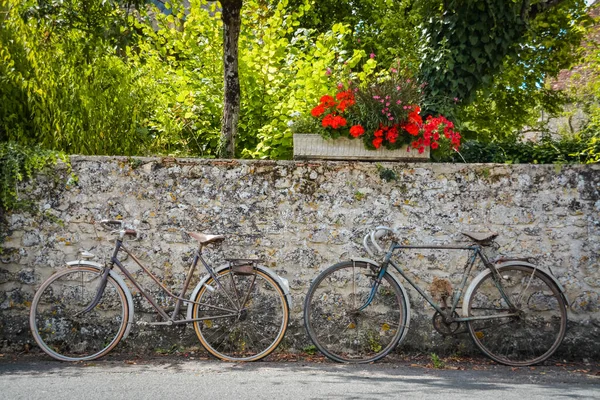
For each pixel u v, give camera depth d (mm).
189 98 7309
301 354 5570
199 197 5672
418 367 5195
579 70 13328
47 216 5578
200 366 5047
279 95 7293
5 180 5504
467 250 5680
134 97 6855
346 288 5621
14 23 6008
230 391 4191
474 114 10531
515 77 10188
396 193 5730
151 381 4441
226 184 5684
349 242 5695
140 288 5387
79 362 5141
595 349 5605
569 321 5648
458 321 5465
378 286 5551
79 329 5508
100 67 6547
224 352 5523
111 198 5629
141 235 5625
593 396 4230
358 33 11406
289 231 5680
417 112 5809
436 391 4285
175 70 8016
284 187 5695
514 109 10719
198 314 5453
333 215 5703
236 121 6758
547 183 5727
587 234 5691
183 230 5645
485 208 5727
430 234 5711
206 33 7980
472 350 5648
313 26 11609
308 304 5414
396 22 10602
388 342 5598
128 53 7039
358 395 4133
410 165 5746
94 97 6395
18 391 4090
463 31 6695
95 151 6355
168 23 8430
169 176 5664
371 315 5609
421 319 5656
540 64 10234
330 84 6820
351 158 5820
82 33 6527
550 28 9625
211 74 7930
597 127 7078
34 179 5590
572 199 5711
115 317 5531
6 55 5895
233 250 5656
